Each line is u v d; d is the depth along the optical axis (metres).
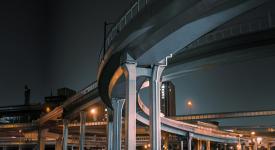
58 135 137.25
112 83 46.53
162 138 155.12
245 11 25.27
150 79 36.31
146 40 31.22
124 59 35.12
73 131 140.75
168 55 34.12
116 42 35.44
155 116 35.12
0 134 149.38
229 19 26.33
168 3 26.41
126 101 34.31
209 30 28.17
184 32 28.03
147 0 30.14
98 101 75.56
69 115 97.25
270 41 60.12
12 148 193.12
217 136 132.00
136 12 32.09
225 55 65.19
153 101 35.47
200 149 149.75
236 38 63.19
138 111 85.38
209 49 66.62
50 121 114.62
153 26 29.27
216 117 160.38
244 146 168.00
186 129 112.88
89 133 152.75
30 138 156.88
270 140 176.62
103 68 42.91
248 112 155.00
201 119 162.75
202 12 25.02
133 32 31.44
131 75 34.66
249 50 62.47
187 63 69.44
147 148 151.75
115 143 54.78
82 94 79.44
